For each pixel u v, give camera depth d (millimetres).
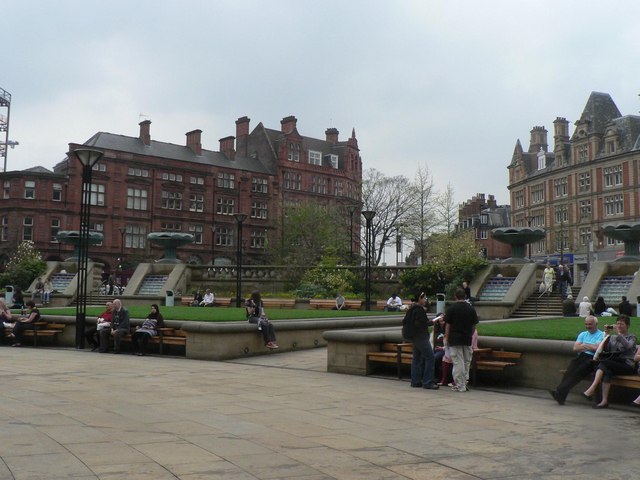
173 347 19203
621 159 69062
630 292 29750
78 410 9375
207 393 11391
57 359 17172
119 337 19219
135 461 6602
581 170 74812
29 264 43844
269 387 12328
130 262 68188
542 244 81688
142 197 71875
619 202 69375
